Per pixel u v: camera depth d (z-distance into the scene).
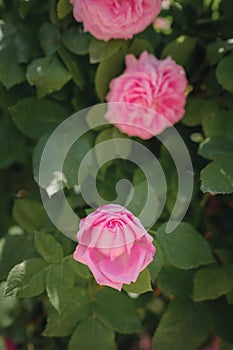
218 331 0.72
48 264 0.66
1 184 0.88
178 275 0.72
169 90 0.70
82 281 0.69
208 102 0.75
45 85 0.72
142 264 0.58
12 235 0.72
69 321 0.70
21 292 0.64
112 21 0.67
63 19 0.73
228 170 0.66
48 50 0.73
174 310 0.72
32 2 0.76
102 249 0.58
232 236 0.81
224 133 0.74
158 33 0.76
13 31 0.76
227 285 0.70
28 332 0.85
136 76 0.70
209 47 0.74
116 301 0.70
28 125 0.74
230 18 0.76
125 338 0.85
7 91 0.79
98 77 0.72
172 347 0.71
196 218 0.78
